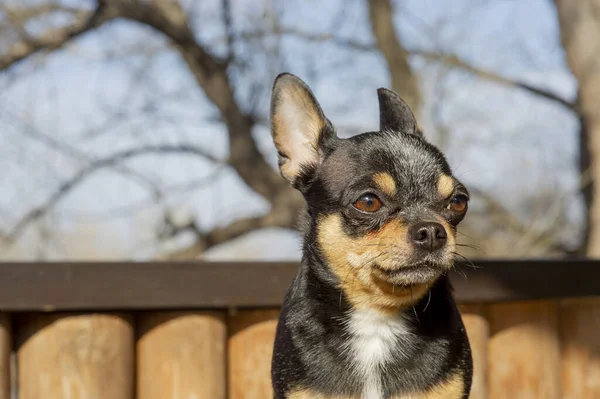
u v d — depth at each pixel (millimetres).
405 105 814
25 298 784
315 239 743
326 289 734
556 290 897
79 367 800
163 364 827
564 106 1646
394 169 729
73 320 804
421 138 771
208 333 837
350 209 725
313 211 750
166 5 1669
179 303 817
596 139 1280
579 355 922
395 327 726
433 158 741
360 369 720
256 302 835
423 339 723
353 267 722
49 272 790
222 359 845
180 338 830
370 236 719
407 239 703
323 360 720
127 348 821
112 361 810
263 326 857
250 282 835
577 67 1292
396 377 717
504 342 909
